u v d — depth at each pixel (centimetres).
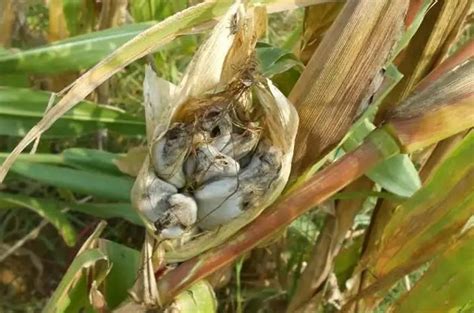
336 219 79
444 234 67
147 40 57
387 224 70
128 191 76
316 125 60
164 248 60
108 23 88
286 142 56
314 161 61
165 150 56
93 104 78
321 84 59
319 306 86
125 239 100
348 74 59
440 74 64
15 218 100
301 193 59
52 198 98
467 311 67
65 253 99
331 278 85
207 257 60
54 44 75
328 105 60
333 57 59
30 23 107
